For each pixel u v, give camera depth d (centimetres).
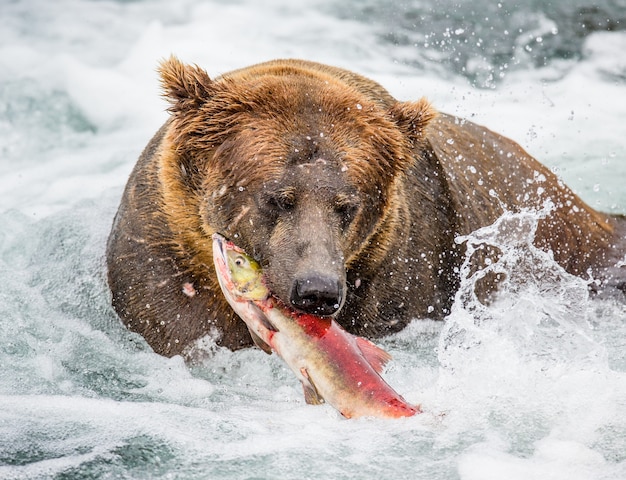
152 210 1084
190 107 1031
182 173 1041
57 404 1000
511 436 922
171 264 1084
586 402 979
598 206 1619
